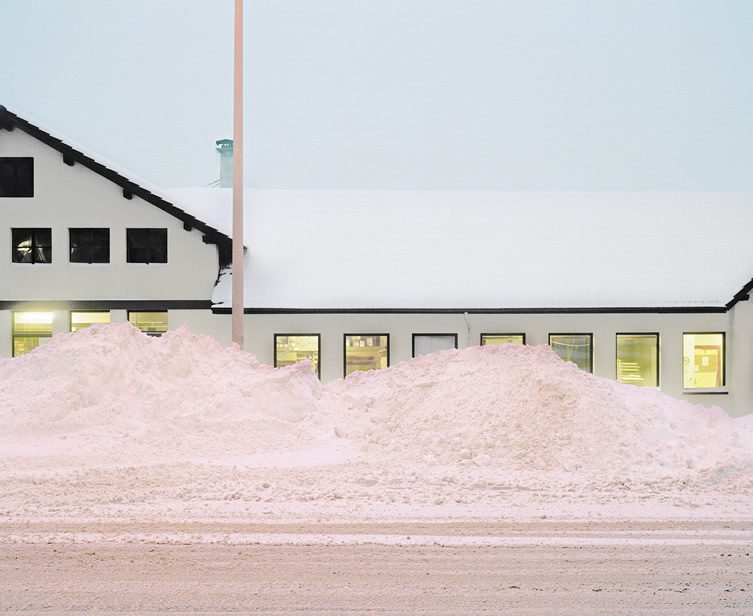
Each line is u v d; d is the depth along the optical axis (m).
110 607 5.42
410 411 12.92
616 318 22.52
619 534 7.28
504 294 22.86
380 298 22.70
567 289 23.03
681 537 7.20
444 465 10.73
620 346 22.62
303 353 22.66
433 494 8.93
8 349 23.31
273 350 22.62
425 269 23.78
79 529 7.31
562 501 8.63
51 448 11.52
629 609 5.46
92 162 23.30
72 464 10.59
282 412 13.65
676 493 9.06
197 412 12.95
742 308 22.42
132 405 13.05
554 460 10.58
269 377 14.23
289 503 8.44
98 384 13.27
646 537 7.19
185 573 6.10
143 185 23.98
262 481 9.55
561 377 12.16
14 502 8.39
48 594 5.65
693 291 22.94
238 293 18.31
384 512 8.05
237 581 5.93
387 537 7.11
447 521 7.71
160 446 11.92
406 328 22.52
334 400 14.81
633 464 10.45
